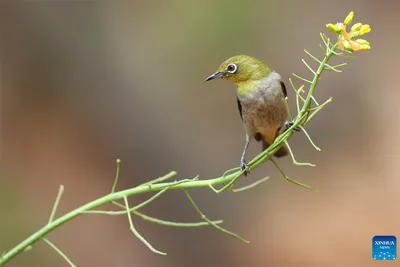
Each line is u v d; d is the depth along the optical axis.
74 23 13.84
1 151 13.30
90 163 13.77
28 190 13.16
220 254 12.93
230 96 13.84
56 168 13.52
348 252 12.10
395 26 14.01
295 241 12.57
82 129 13.86
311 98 4.45
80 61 13.89
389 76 13.70
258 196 13.45
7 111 13.62
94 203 4.57
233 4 13.89
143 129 13.89
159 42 14.01
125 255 12.86
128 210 4.51
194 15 13.92
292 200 13.35
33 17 13.70
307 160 13.60
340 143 13.64
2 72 13.58
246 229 13.05
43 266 11.91
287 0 14.12
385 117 13.62
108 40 13.96
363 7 14.14
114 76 13.96
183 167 13.64
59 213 13.08
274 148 4.59
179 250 12.99
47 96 13.82
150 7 13.96
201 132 13.84
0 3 13.55
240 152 13.62
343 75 13.73
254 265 12.34
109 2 13.91
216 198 13.36
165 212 13.36
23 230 12.48
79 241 12.74
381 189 13.16
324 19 14.03
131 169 13.71
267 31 13.92
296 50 13.82
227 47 13.89
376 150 13.49
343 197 13.20
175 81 13.98
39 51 13.74
